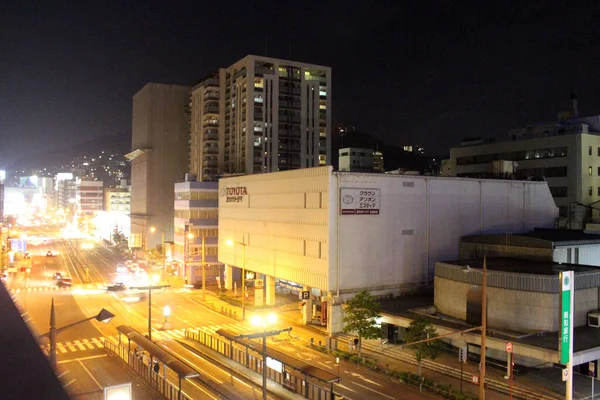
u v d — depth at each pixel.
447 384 42.88
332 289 61.31
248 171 141.25
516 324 47.25
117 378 43.59
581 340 42.97
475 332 46.81
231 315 70.69
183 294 87.75
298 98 150.38
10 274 106.12
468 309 51.41
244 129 144.38
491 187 75.38
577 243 60.91
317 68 154.00
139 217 163.50
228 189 88.88
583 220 93.31
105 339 57.16
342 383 43.66
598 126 109.06
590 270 50.47
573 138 99.75
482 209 74.19
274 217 73.62
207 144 156.75
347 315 54.66
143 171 165.50
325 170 62.09
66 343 55.50
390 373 45.69
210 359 50.94
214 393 41.03
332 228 61.50
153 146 162.88
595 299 49.31
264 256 76.44
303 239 66.44
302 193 66.81
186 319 68.94
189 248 100.06
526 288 46.66
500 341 43.16
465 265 53.62
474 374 44.28
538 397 38.34
